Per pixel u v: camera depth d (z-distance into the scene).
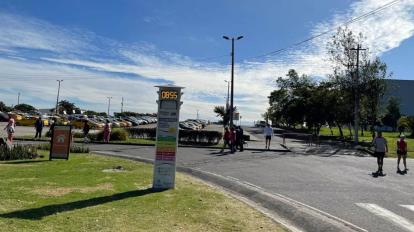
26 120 57.38
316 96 55.03
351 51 42.53
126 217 7.85
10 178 11.93
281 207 10.01
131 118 83.56
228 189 12.87
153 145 31.16
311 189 12.81
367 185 14.02
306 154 28.22
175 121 11.62
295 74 74.31
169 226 7.37
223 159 21.94
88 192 10.20
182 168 17.28
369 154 30.81
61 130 18.19
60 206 8.48
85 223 7.27
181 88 11.72
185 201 9.65
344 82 42.81
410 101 118.56
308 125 59.84
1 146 18.20
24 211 7.91
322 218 8.84
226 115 64.75
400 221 8.86
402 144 19.11
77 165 16.00
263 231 7.41
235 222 7.92
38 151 21.48
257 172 16.72
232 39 43.31
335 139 53.62
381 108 44.66
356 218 9.05
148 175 13.81
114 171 14.48
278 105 80.50
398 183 14.84
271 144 37.47
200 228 7.36
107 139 32.22
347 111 49.97
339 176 16.30
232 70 43.22
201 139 34.38
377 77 42.53
